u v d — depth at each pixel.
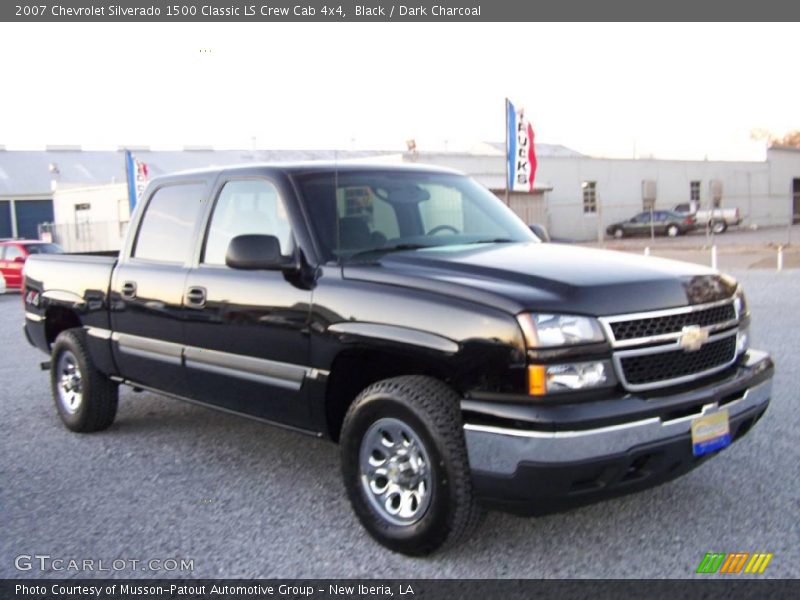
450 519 3.78
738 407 3.99
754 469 5.09
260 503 4.86
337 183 4.87
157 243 5.71
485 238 5.02
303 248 4.57
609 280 3.86
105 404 6.34
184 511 4.76
